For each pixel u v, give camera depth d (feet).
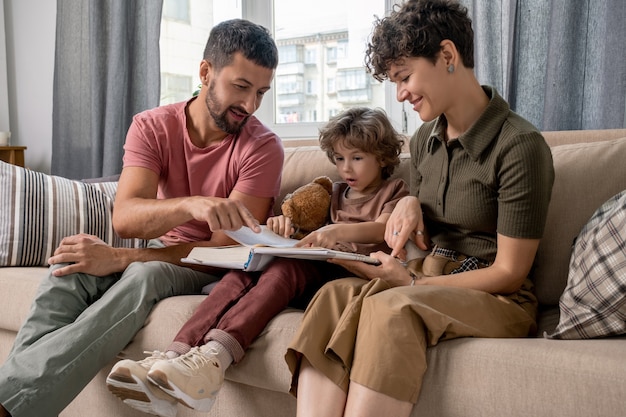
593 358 3.12
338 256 4.17
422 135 4.99
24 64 10.29
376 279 3.93
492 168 4.21
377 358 3.37
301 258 4.46
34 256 5.95
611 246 3.69
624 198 3.86
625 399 2.95
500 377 3.27
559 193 4.86
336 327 3.66
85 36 9.46
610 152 4.84
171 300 4.54
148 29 8.93
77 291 4.68
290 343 3.63
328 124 5.39
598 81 6.19
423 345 3.47
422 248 4.55
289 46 9.01
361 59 8.55
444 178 4.56
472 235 4.52
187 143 5.61
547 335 3.89
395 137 5.38
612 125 6.03
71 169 9.70
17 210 6.01
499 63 6.67
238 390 4.24
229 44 5.25
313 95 8.93
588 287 3.72
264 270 4.48
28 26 10.20
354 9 8.55
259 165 5.53
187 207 4.78
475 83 4.41
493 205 4.33
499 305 3.96
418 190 5.05
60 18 9.57
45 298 4.58
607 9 6.00
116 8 9.00
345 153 5.31
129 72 9.15
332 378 3.55
